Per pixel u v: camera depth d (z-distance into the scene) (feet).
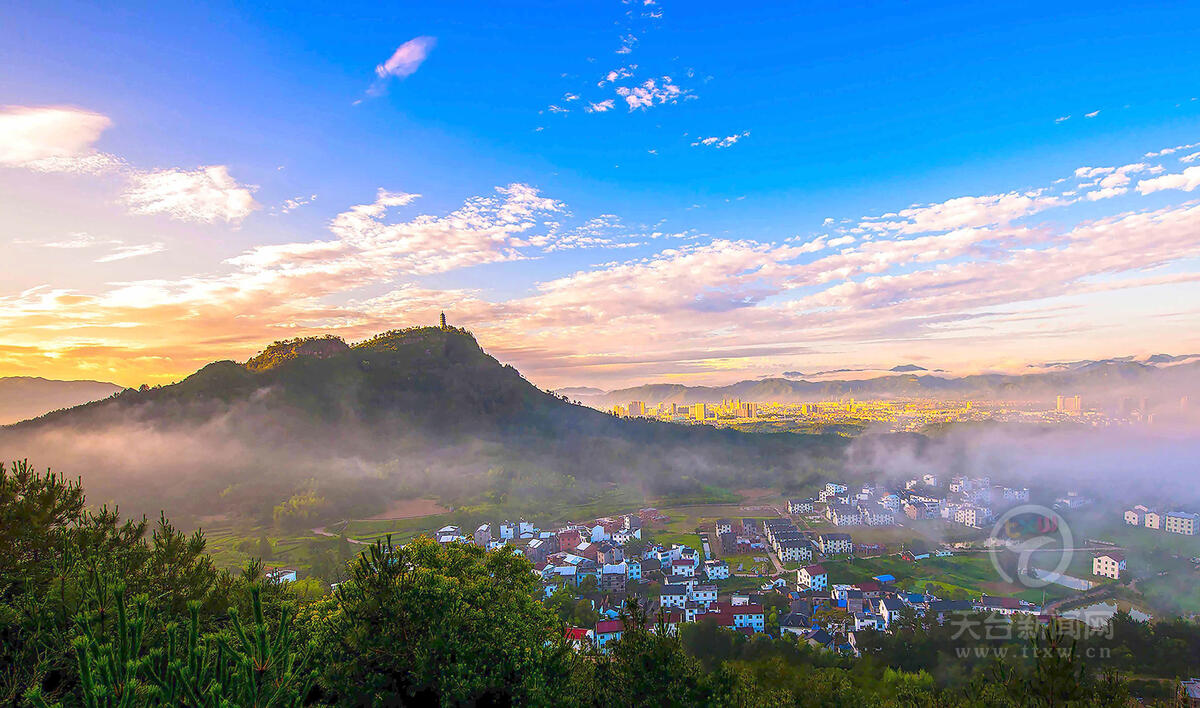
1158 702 60.90
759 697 82.94
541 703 57.31
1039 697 52.75
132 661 31.45
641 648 62.64
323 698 53.16
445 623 56.95
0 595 52.26
